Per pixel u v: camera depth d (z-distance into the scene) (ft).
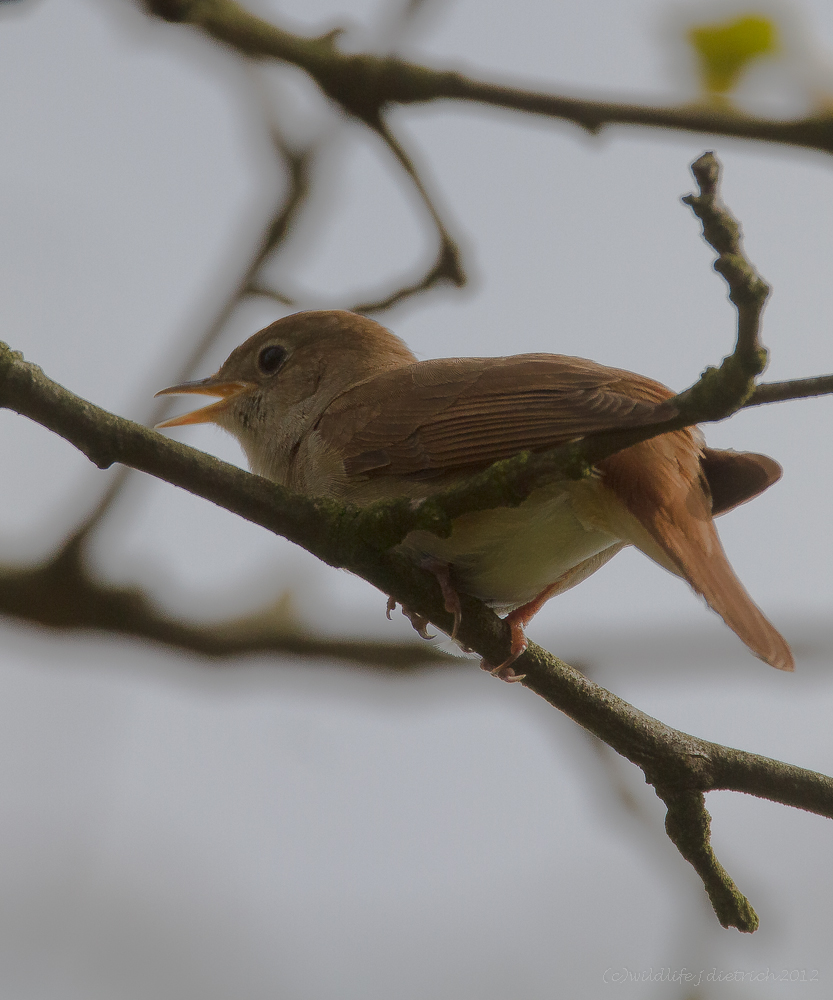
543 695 27.22
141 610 37.09
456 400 29.43
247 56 30.22
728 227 18.74
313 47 29.37
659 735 26.37
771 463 28.68
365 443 30.22
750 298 19.07
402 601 27.12
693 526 25.80
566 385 28.19
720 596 24.48
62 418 23.39
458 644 29.89
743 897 25.84
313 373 35.68
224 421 36.91
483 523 27.25
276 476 35.47
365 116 29.96
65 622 36.83
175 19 29.25
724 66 27.43
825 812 26.35
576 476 22.43
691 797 26.07
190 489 24.17
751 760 26.40
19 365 23.25
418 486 29.60
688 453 27.32
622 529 26.30
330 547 24.39
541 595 30.07
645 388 28.07
